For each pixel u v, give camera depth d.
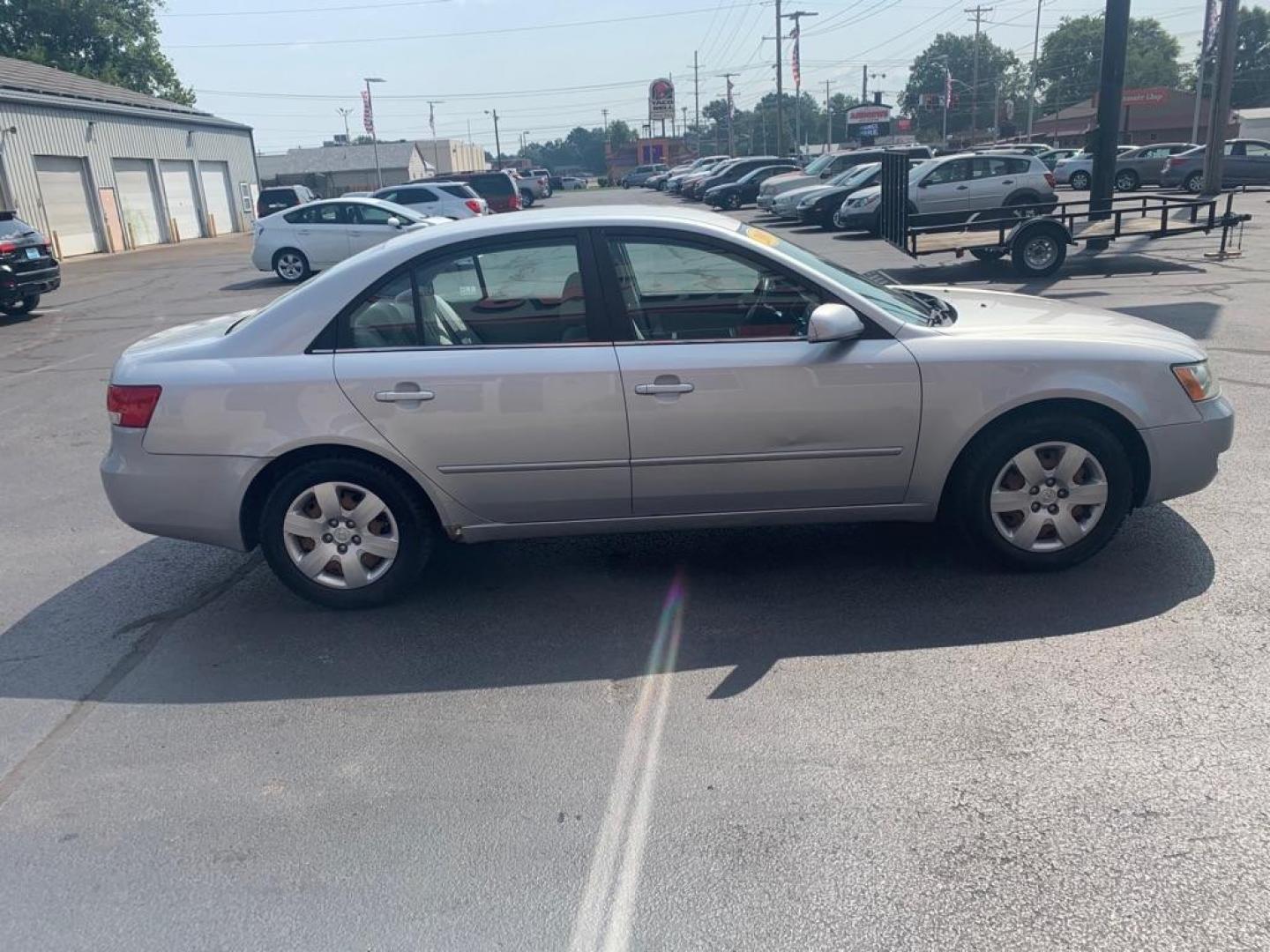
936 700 3.58
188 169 38.09
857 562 4.78
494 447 4.22
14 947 2.65
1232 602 4.14
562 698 3.74
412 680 3.94
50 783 3.38
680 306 4.25
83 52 51.09
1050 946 2.48
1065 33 107.94
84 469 7.15
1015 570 4.52
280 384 4.20
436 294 4.27
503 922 2.66
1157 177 33.94
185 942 2.64
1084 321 4.57
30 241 15.96
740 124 134.25
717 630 4.20
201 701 3.87
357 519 4.41
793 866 2.80
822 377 4.16
